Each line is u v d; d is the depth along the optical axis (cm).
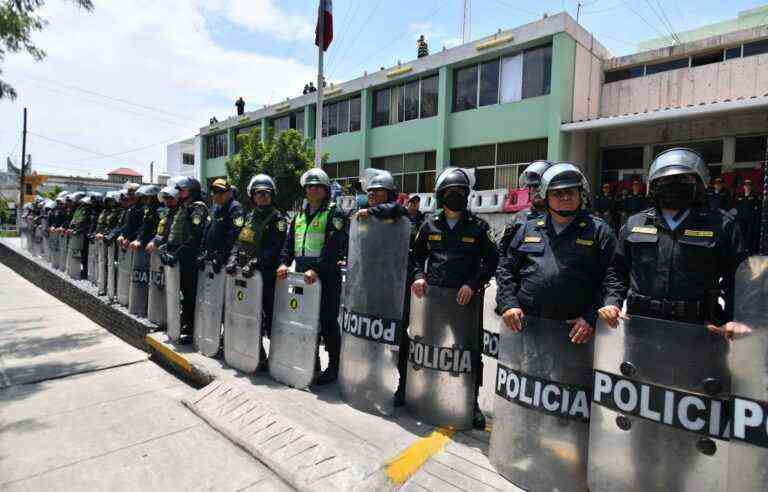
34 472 285
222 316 452
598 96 1365
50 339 620
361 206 479
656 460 203
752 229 870
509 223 283
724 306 201
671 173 202
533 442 244
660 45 1586
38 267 1090
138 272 613
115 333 643
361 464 267
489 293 370
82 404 393
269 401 351
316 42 1238
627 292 224
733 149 1113
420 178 1697
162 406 389
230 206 458
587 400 232
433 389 317
